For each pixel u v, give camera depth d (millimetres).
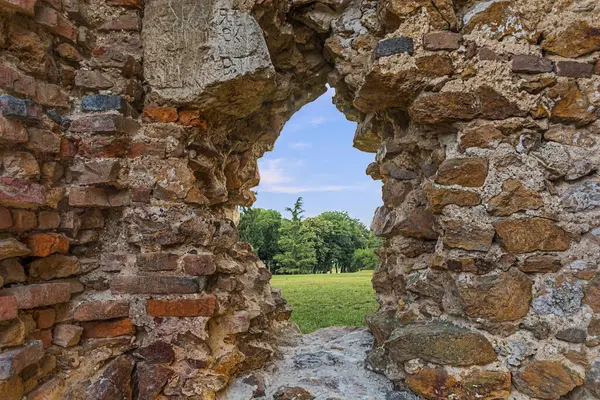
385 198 2033
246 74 1721
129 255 1743
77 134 1665
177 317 1685
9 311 1292
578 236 1562
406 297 1949
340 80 2186
